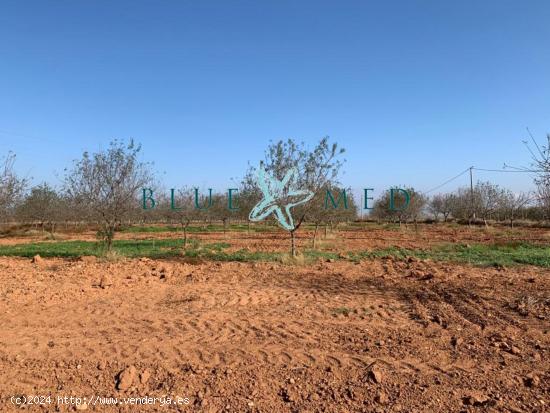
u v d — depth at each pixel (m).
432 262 12.98
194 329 6.33
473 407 4.01
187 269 11.74
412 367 4.89
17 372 4.81
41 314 7.07
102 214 13.80
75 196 13.73
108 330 6.27
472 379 4.56
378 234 26.08
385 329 6.32
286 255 13.83
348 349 5.46
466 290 8.74
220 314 7.15
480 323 6.55
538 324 6.43
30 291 8.60
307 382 4.55
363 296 8.53
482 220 39.50
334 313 7.22
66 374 4.77
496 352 5.31
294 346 5.58
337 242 20.14
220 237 24.39
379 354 5.28
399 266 12.27
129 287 9.27
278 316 7.06
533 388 4.36
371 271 11.49
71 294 8.48
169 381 4.61
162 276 10.61
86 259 13.69
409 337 5.89
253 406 4.11
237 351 5.41
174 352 5.38
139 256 14.89
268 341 5.78
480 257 13.69
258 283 9.91
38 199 27.92
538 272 10.96
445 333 6.09
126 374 4.59
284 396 4.29
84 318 6.88
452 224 38.09
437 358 5.14
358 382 4.53
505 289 8.83
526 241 19.55
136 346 5.57
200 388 4.45
